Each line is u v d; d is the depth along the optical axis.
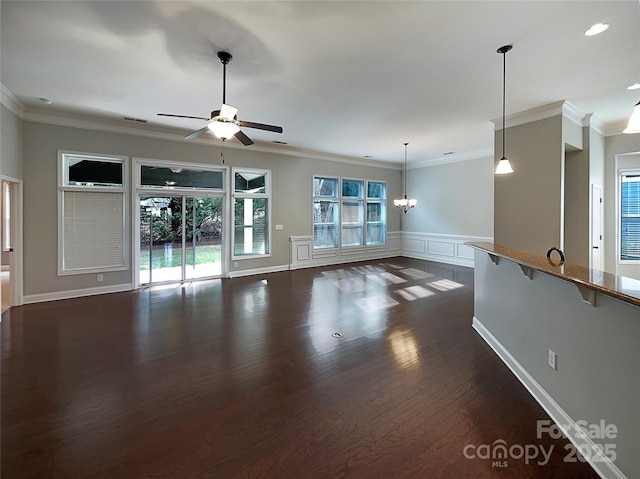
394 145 7.04
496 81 3.61
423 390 2.44
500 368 2.78
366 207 9.11
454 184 8.31
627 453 1.50
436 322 3.96
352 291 5.54
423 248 9.22
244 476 1.63
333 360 2.94
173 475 1.64
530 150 4.55
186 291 5.51
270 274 7.06
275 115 4.84
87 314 4.23
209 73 3.42
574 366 1.89
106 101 4.26
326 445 1.85
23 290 4.63
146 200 5.78
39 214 4.73
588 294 1.71
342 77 3.50
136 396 2.35
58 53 3.00
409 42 2.80
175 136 5.89
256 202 7.12
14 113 4.32
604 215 5.42
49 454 1.77
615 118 4.87
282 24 2.54
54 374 2.66
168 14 2.42
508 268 2.84
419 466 1.70
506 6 2.32
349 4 2.30
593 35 2.69
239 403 2.27
